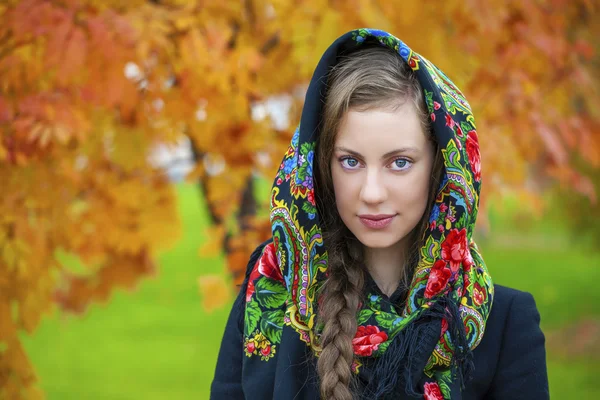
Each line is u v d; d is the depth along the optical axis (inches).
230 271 113.5
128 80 93.1
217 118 101.3
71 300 131.2
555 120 116.5
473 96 110.2
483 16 101.3
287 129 113.3
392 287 57.8
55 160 101.7
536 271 479.8
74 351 345.7
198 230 608.4
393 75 52.0
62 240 110.1
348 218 53.6
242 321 61.0
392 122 50.9
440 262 53.3
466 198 51.8
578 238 323.9
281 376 55.7
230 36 100.0
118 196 110.3
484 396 57.1
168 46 97.2
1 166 98.2
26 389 107.5
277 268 59.4
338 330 53.2
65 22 92.5
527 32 113.3
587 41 132.2
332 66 54.5
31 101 93.7
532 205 118.9
